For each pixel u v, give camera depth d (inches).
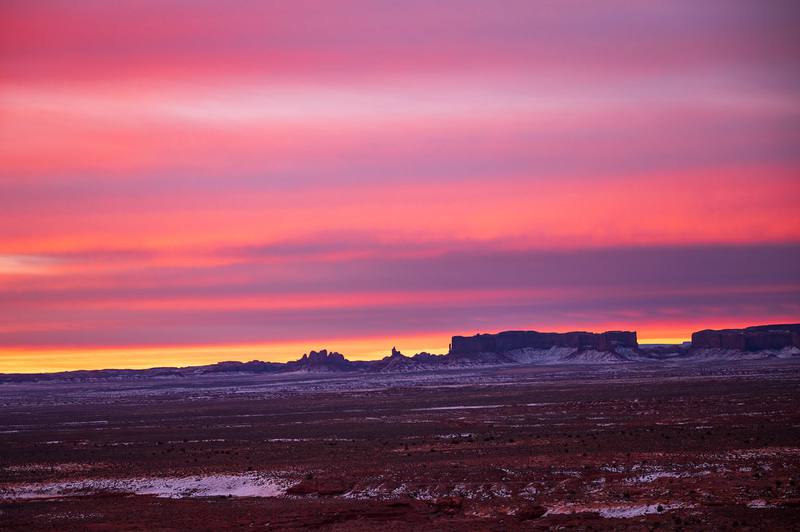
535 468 3909.9
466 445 4899.1
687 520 2844.5
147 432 6732.3
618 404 7701.8
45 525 3211.1
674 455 4082.2
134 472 4340.6
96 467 4574.3
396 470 3996.1
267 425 6983.3
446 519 3107.8
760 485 3294.8
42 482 4168.3
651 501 3171.8
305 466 4271.7
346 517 3181.6
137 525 3144.7
